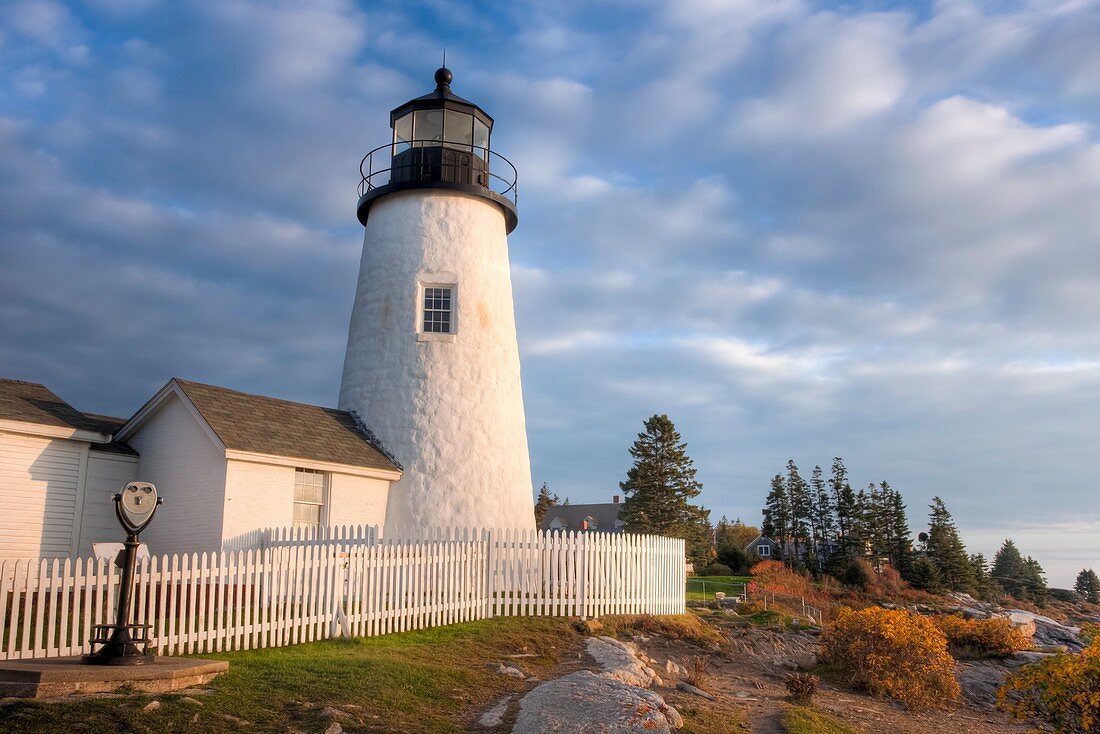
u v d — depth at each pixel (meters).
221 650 12.05
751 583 49.47
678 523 58.00
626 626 17.98
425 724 9.57
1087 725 11.99
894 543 78.31
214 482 17.42
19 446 16.91
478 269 22.86
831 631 19.00
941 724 15.66
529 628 16.05
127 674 9.37
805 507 83.38
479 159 23.88
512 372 23.17
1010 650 23.34
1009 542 111.62
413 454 21.22
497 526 21.50
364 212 24.41
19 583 10.60
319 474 19.39
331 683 10.52
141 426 19.39
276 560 13.08
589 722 9.77
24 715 8.08
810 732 12.05
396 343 22.09
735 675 16.45
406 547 15.39
